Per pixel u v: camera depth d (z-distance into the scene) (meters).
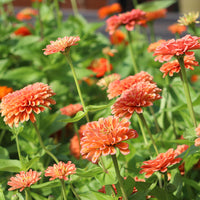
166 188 1.09
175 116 1.52
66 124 1.46
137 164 1.29
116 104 1.09
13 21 2.36
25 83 1.73
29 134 1.42
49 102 1.13
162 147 1.33
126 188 1.07
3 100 1.13
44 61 1.88
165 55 1.09
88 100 1.73
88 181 1.25
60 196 1.20
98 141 0.99
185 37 1.07
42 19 2.32
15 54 1.97
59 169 1.07
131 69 1.86
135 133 1.01
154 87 1.09
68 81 1.75
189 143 1.11
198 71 1.29
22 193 1.23
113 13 2.41
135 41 2.54
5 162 1.19
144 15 1.57
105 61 1.83
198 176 1.33
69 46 1.13
